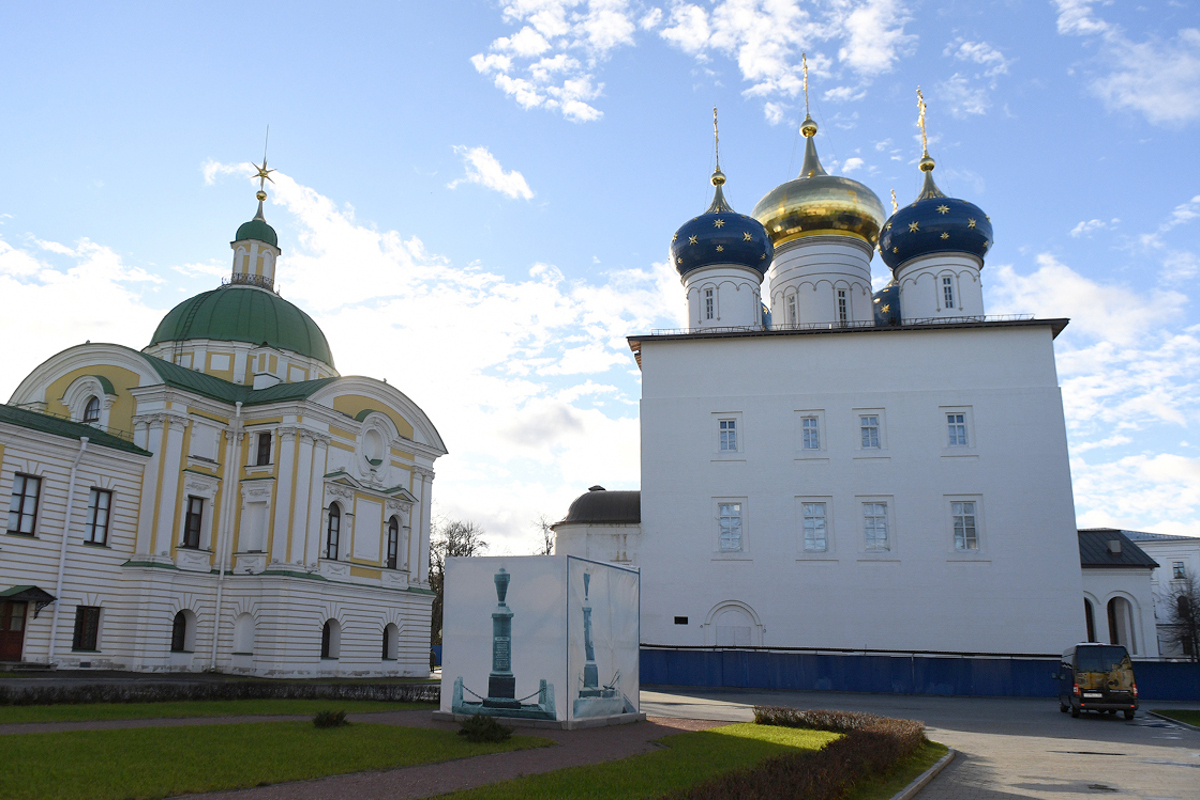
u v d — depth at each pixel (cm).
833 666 4488
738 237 5947
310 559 4572
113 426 4494
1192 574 9838
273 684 2881
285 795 1217
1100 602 5875
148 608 4128
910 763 1780
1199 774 1791
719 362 5403
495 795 1232
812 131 6719
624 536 6084
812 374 5309
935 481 5062
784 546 5047
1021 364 5194
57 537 3900
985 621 4847
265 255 6112
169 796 1185
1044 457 5044
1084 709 3219
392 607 5159
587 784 1349
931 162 6012
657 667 4656
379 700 2947
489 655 2250
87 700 2383
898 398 5212
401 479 5403
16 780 1170
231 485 4638
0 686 2212
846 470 5131
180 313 5625
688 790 1126
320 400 4781
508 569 2278
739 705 3375
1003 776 1744
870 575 4953
